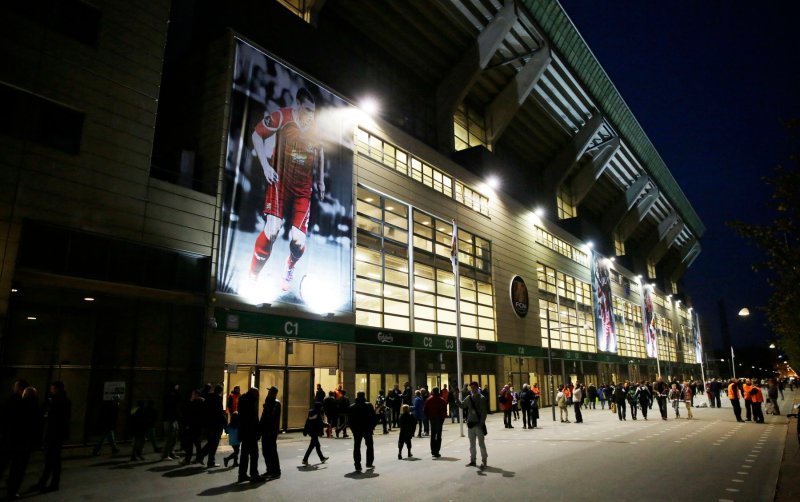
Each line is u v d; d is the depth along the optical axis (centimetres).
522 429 2266
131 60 1805
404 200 3150
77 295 1588
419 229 3291
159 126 2402
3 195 1444
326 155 2573
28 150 1514
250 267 2105
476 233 3841
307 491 977
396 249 3064
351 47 3275
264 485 1039
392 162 3164
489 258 3981
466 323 3584
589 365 5512
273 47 2533
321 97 2612
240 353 2066
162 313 1803
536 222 4819
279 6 2611
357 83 3061
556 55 4344
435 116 3931
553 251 5062
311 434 1307
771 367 16212
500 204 4262
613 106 5416
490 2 3666
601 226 7119
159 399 1747
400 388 2919
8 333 1423
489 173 4144
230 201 2075
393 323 2952
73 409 1531
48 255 1516
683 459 1334
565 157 5369
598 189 6681
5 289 1410
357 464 1188
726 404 4216
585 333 5500
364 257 2820
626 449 1538
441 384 3247
